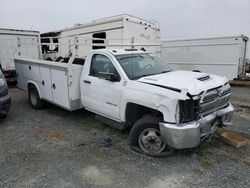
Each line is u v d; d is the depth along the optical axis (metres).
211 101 3.93
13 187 3.36
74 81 5.54
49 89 6.37
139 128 4.25
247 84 11.97
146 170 3.77
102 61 5.01
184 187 3.34
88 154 4.33
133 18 9.73
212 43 12.95
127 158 4.16
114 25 9.68
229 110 4.40
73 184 3.43
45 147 4.63
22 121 6.20
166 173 3.68
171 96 3.65
